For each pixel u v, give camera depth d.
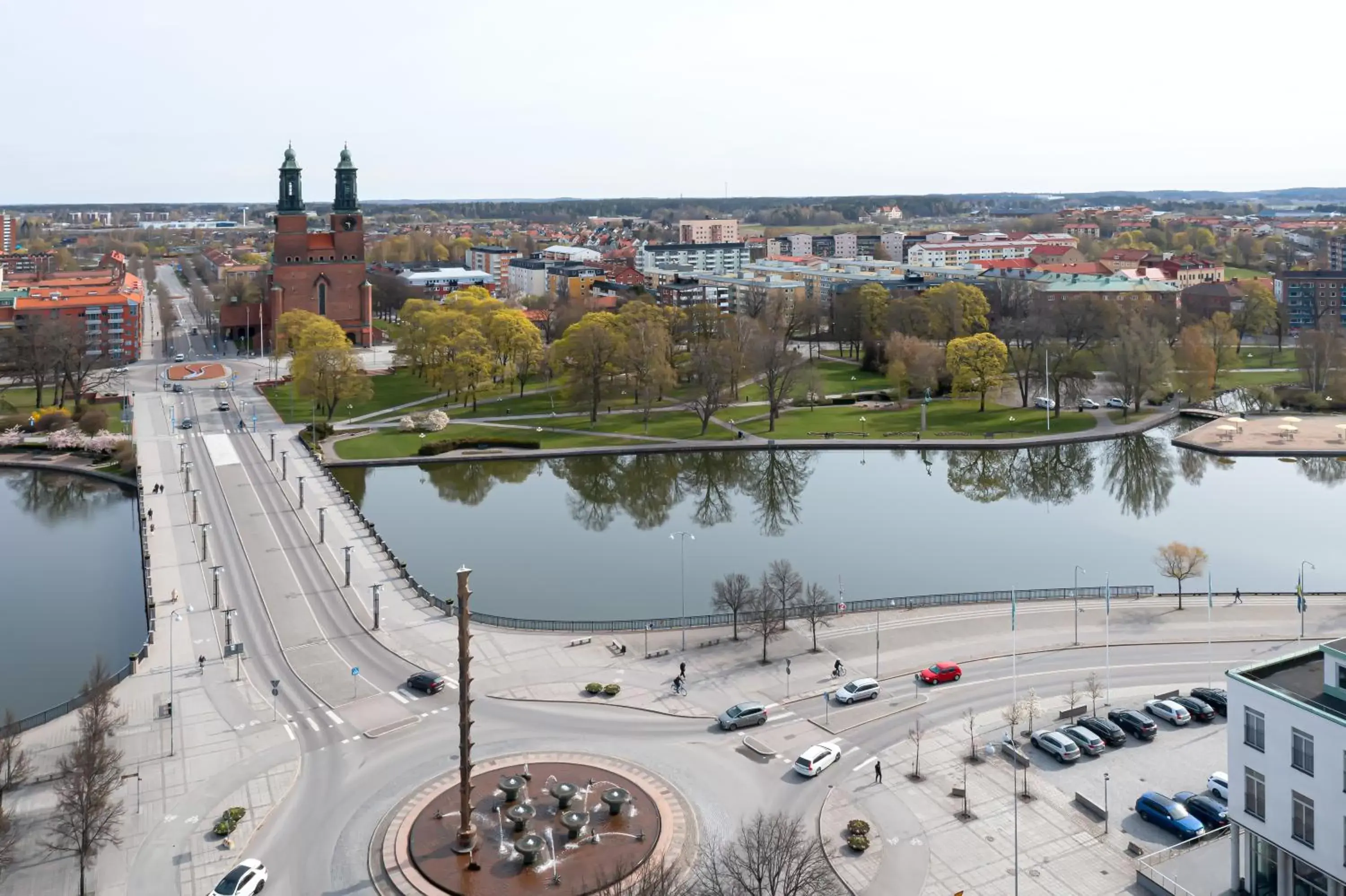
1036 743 116.12
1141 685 130.38
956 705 126.31
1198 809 102.06
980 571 185.00
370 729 122.06
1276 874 86.38
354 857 98.25
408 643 147.12
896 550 198.25
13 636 164.00
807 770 110.75
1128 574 182.38
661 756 115.25
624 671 136.75
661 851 97.62
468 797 98.19
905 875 94.62
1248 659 137.00
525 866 95.75
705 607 169.25
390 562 182.12
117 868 97.12
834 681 133.00
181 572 177.00
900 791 108.19
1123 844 98.81
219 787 110.25
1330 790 80.50
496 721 123.75
